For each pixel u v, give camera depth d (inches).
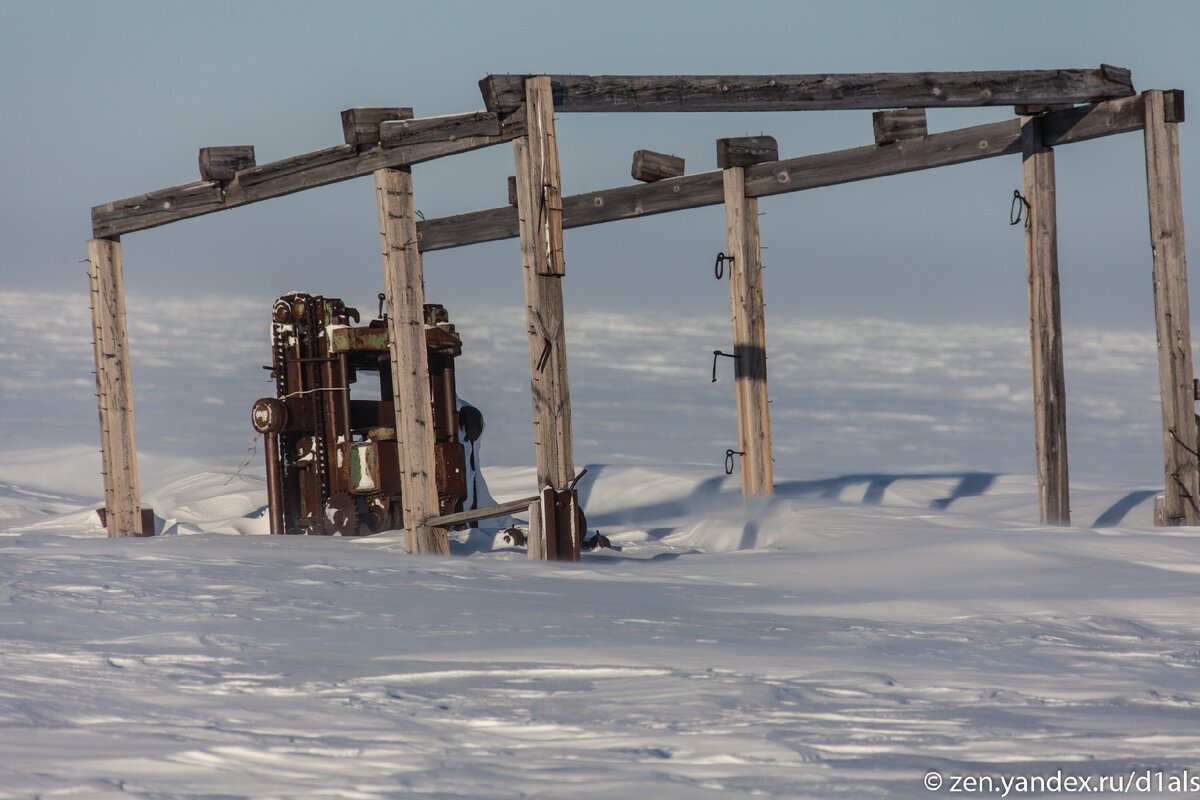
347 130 1600.6
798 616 1016.9
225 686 678.5
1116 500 2055.9
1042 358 1710.1
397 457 1934.1
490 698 662.5
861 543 1535.4
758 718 621.6
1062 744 575.5
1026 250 1733.5
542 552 1409.9
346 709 631.2
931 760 542.3
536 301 1405.0
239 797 463.8
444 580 1195.3
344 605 1009.5
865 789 492.7
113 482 2028.8
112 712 605.3
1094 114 1670.8
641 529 1994.3
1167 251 1633.9
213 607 979.9
